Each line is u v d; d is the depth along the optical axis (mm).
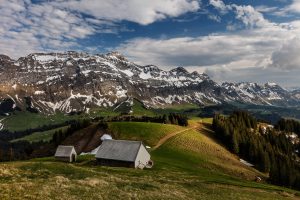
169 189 54188
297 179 135750
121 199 39344
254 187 79438
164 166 105438
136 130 165750
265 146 190000
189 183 67125
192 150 143500
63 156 118375
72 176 50344
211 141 174625
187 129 187500
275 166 134000
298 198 73875
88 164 107562
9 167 50312
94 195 38562
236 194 61750
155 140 153500
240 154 175875
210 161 132000
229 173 123562
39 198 32812
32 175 46031
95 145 157125
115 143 109125
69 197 35531
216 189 64312
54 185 40531
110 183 49250
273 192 76250
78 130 190625
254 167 159000
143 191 47281
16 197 31844
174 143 149000
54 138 190750
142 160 105750
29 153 195750
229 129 187375
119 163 103812
